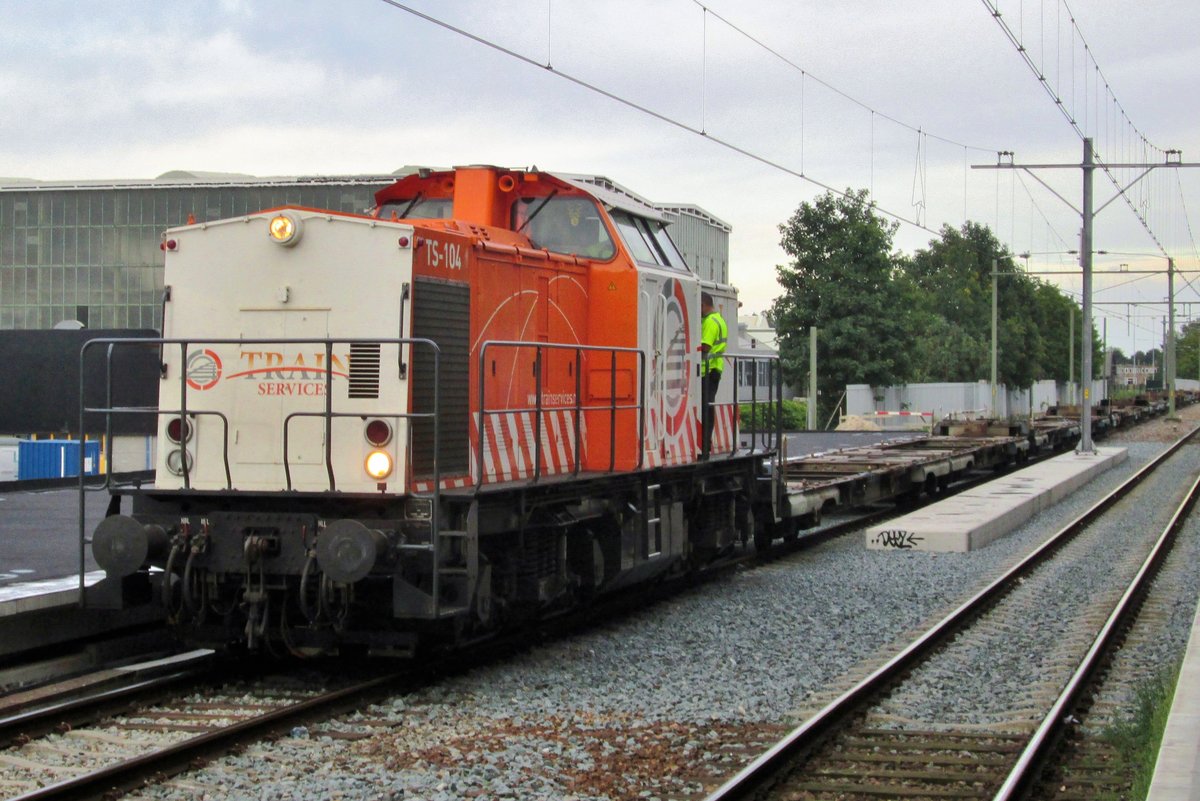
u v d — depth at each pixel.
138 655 10.25
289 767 6.93
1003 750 7.56
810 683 9.45
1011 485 25.78
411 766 6.97
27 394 28.11
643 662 10.10
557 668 9.75
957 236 86.12
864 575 15.08
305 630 8.86
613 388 10.80
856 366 53.06
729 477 14.36
